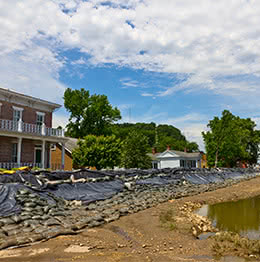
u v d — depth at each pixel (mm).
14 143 23672
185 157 52344
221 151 48688
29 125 23484
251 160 66062
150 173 22406
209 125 49938
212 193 21578
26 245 6848
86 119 50719
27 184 11953
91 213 11016
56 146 33125
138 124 104312
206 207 16000
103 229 8961
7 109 22828
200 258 6566
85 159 25891
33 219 8953
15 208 9625
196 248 7402
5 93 22328
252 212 14305
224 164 52625
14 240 6910
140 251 6898
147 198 15852
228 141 47781
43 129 24141
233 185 29688
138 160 30219
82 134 50969
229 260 6469
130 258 6250
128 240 7859
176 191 19969
